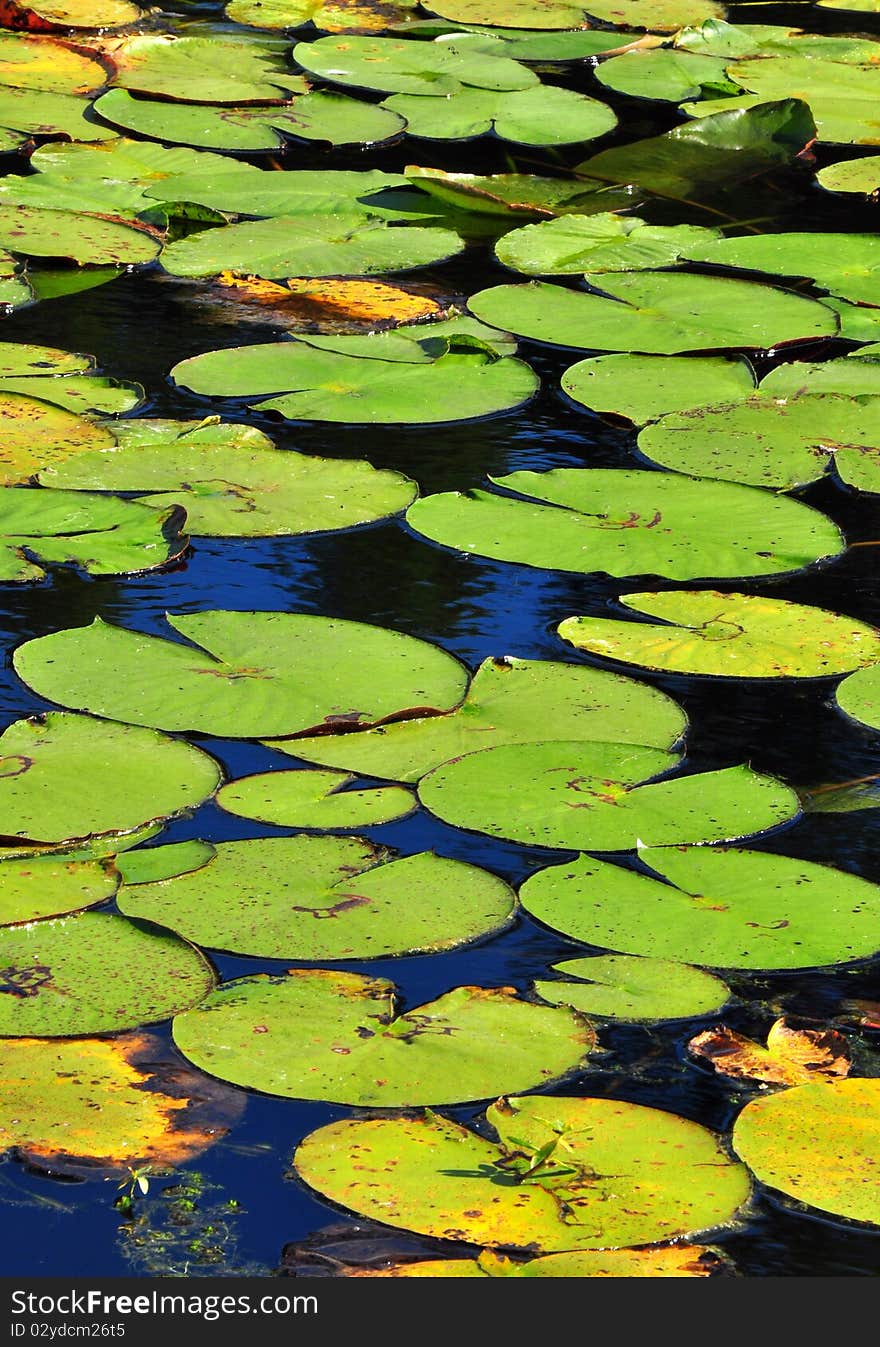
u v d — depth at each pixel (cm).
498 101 864
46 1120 257
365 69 911
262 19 1005
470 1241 236
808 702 394
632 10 1048
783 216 754
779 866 327
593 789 350
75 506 467
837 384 576
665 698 388
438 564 455
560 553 457
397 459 519
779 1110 265
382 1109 262
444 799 345
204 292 637
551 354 605
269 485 488
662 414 551
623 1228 239
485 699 384
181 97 843
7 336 585
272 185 741
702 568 451
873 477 509
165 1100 262
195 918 304
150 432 515
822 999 295
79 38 928
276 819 335
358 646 400
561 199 757
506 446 531
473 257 692
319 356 581
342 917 306
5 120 802
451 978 295
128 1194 246
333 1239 238
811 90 915
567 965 298
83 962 290
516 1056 274
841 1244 240
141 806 335
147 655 393
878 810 352
